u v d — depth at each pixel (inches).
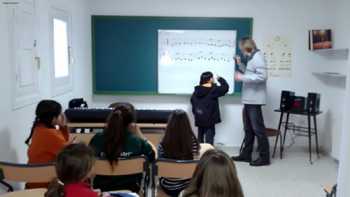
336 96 193.8
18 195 78.2
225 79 215.0
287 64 213.8
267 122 218.5
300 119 216.8
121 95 220.1
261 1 210.5
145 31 213.3
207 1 211.2
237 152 209.2
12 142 113.8
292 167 181.2
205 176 55.0
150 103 221.6
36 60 132.4
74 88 185.5
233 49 213.3
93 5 211.9
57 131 103.4
